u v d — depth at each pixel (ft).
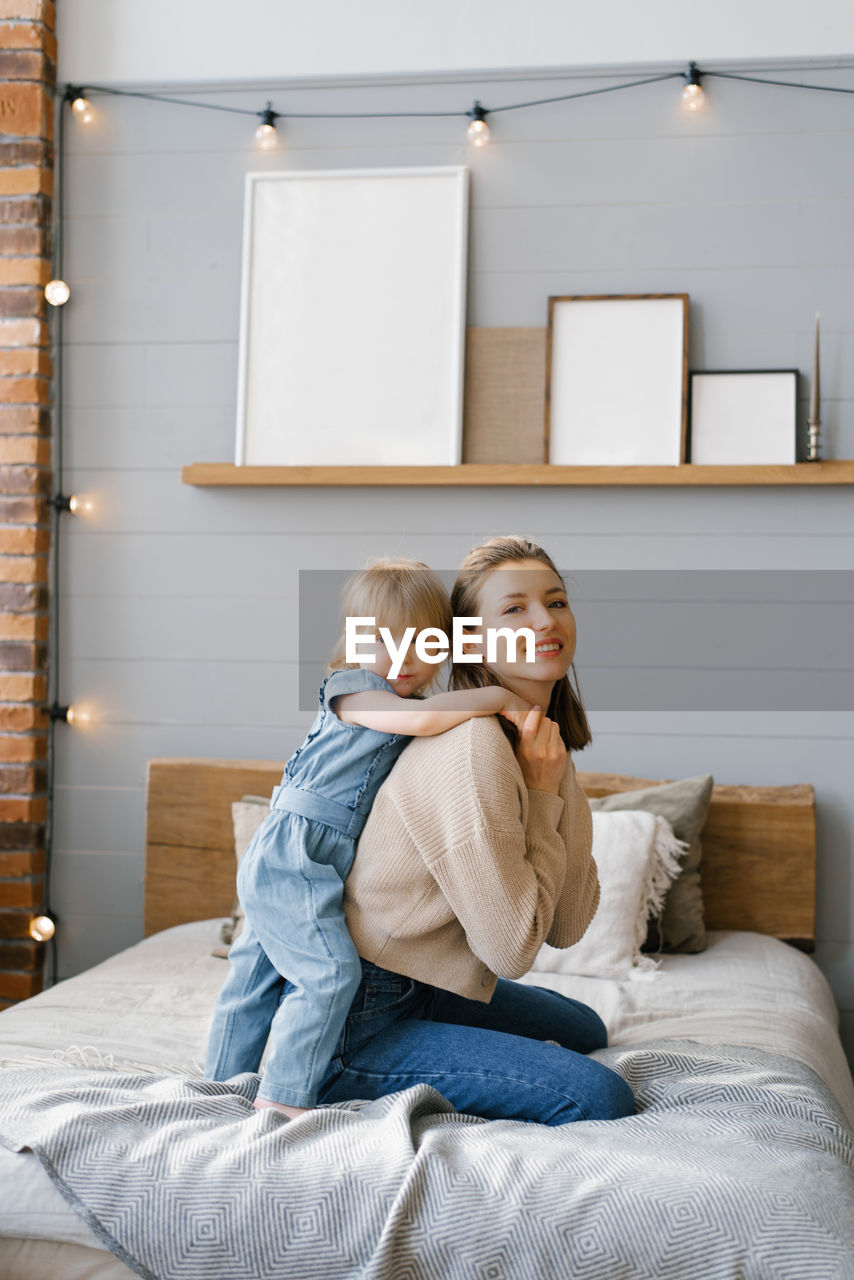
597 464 8.70
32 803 9.16
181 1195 3.73
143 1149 3.90
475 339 8.92
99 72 9.35
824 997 7.30
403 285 8.94
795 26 8.63
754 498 8.68
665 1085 4.74
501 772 4.48
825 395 8.59
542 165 8.89
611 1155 3.89
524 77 8.91
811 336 8.63
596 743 8.82
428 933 4.65
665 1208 3.58
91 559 9.37
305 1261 3.60
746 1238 3.48
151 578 9.32
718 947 7.88
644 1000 6.68
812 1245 3.45
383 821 4.67
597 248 8.84
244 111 9.22
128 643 9.34
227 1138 4.01
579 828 5.08
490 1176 3.76
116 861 9.32
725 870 8.43
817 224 8.63
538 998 5.51
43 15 9.21
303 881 4.67
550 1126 4.37
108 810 9.34
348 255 9.01
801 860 8.35
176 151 9.30
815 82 8.63
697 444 8.61
